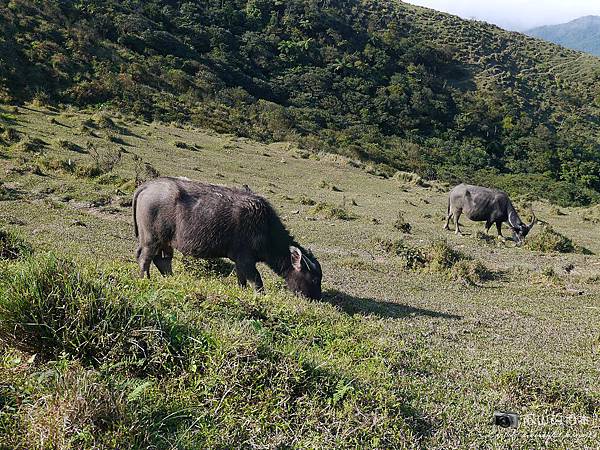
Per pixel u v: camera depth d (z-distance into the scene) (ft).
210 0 229.66
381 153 161.07
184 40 192.24
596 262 59.36
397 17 293.23
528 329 31.50
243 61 201.46
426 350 23.21
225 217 26.45
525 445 14.71
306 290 28.78
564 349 27.78
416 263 49.37
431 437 14.20
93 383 11.72
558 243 65.26
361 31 250.57
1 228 33.35
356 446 12.71
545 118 220.23
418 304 35.09
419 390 17.34
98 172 68.49
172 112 133.49
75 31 152.05
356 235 57.98
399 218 67.26
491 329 30.42
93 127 99.09
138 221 27.12
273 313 21.48
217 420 12.54
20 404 11.44
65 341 13.71
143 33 175.22
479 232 69.21
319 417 13.46
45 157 70.08
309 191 87.66
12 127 83.51
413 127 193.36
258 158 108.27
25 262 16.15
